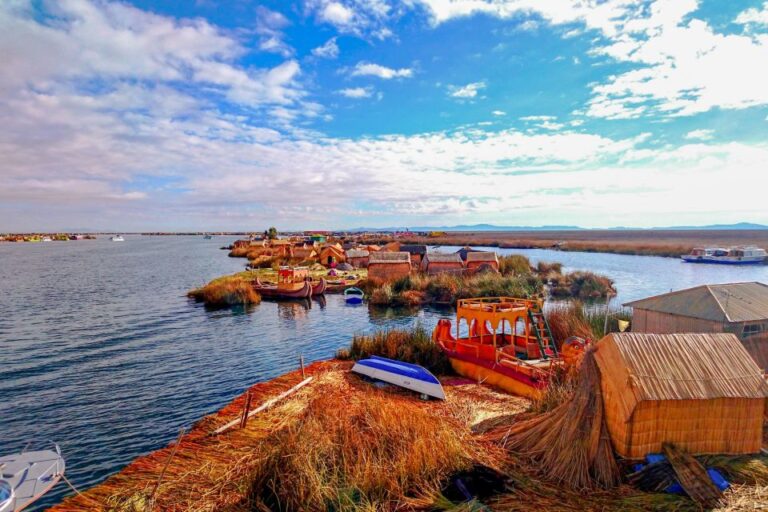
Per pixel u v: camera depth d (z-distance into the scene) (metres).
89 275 54.84
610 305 30.38
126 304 33.44
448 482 6.87
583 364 7.52
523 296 30.81
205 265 70.94
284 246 79.88
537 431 7.91
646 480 6.30
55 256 98.38
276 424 10.25
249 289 35.09
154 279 50.12
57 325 26.05
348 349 18.08
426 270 42.50
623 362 6.66
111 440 11.56
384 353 16.59
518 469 7.18
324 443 7.59
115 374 17.02
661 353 6.81
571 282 38.56
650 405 6.45
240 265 70.62
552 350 14.58
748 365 6.86
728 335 7.23
